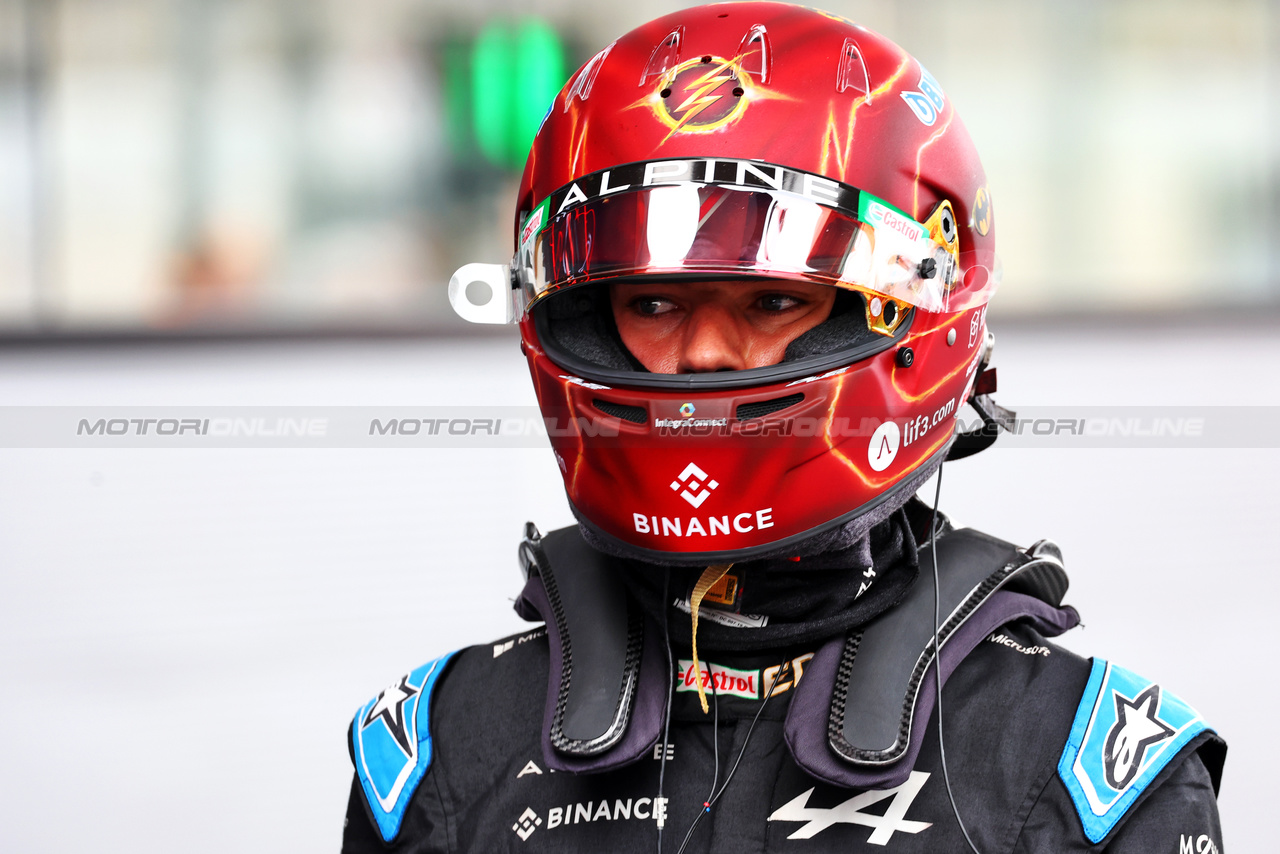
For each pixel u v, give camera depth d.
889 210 2.62
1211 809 2.41
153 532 7.79
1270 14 7.90
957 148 2.82
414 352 8.20
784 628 2.54
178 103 8.15
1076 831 2.29
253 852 6.40
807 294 2.63
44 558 7.68
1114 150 7.99
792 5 2.89
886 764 2.30
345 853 2.96
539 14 7.97
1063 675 2.50
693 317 2.65
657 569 2.69
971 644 2.55
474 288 2.99
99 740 6.86
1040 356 8.07
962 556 2.69
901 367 2.63
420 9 7.97
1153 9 7.87
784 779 2.46
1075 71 7.88
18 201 8.18
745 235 2.51
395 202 8.20
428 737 2.80
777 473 2.50
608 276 2.58
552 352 2.77
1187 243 8.11
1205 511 7.47
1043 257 8.10
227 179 8.21
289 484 7.94
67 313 8.21
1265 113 8.02
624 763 2.45
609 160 2.64
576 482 2.68
